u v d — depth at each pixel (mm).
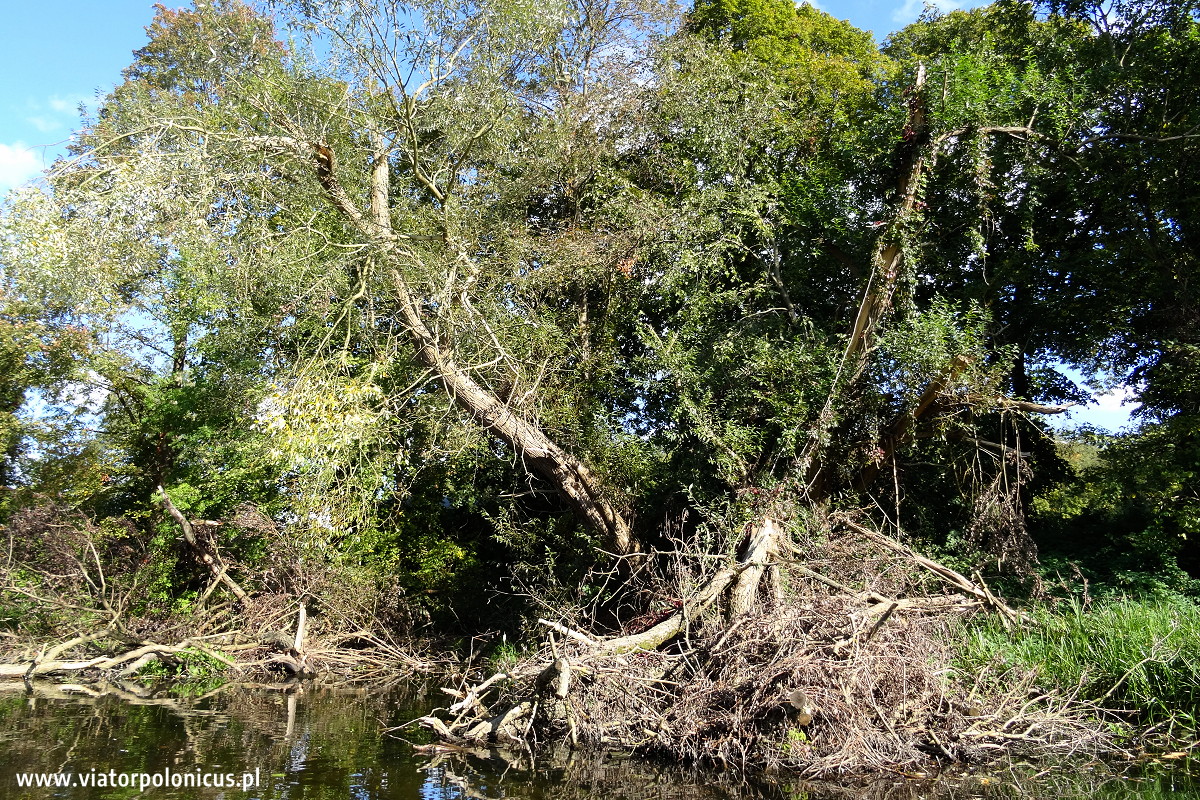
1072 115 13094
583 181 15250
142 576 13406
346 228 12484
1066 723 7363
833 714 6879
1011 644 8688
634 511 12930
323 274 11523
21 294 15047
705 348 12711
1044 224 14398
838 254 14375
